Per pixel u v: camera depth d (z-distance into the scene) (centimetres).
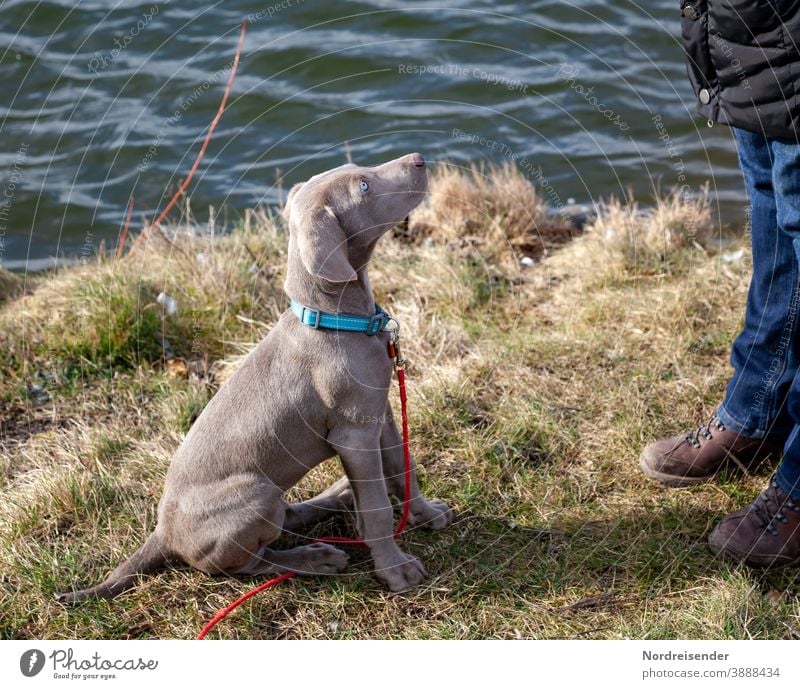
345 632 248
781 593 252
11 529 282
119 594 260
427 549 273
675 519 278
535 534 276
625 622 246
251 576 266
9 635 250
